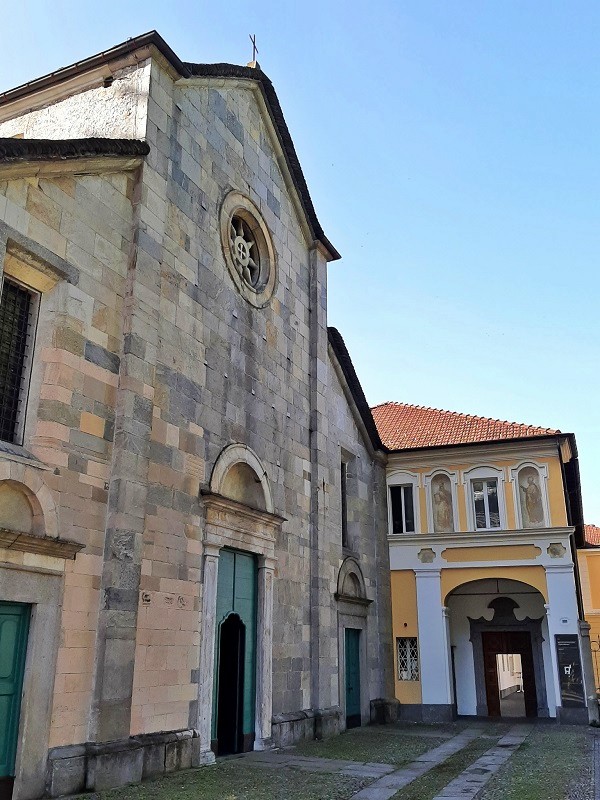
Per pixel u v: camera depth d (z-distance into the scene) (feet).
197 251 52.03
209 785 38.09
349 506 79.15
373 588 81.10
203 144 54.80
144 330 43.60
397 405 107.14
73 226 40.32
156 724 41.06
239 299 57.31
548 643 91.76
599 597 140.46
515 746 60.29
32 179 38.14
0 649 33.14
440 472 89.81
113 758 36.60
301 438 65.57
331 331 75.77
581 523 107.86
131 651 38.93
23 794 32.37
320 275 73.46
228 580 51.70
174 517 45.09
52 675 34.73
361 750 55.36
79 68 50.34
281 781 40.63
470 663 94.22
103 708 36.55
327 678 63.36
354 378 80.38
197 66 53.83
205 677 45.83
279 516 57.36
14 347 37.32
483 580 91.25
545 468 86.17
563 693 80.23
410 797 37.45
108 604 37.83
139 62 48.98
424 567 87.35
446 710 82.64
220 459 50.98
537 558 83.71
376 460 88.07
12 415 36.65
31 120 52.85
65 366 38.19
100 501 39.01
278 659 56.75
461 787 40.47
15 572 33.81
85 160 41.14
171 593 43.86
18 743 32.86
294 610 60.34
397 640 86.48
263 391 59.36
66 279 39.27
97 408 39.86
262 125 65.26
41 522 35.27
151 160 46.60
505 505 86.53
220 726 51.06
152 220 45.91
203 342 51.21
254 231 62.69
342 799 36.52
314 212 72.18
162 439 45.06
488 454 88.22
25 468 34.81
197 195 53.01
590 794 38.27
